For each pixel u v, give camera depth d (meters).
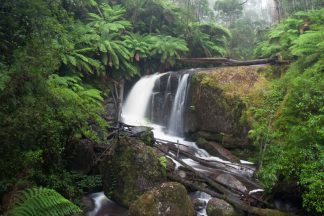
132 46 14.70
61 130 6.86
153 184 7.09
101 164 7.78
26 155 5.70
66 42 8.05
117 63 12.82
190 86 12.93
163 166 7.55
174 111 13.59
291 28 15.00
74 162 7.65
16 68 5.26
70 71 11.18
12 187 5.21
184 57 17.72
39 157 6.14
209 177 7.92
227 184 7.64
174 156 9.03
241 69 12.63
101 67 12.47
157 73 16.31
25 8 5.79
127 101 15.75
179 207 5.98
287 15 20.50
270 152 6.58
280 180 6.25
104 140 8.63
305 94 6.66
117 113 13.05
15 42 6.03
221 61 15.76
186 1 23.56
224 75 12.35
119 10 15.41
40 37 6.00
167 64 16.62
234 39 25.61
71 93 7.76
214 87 11.90
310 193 4.77
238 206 6.34
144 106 14.96
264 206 6.39
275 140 7.54
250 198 6.79
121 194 6.93
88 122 8.82
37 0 5.86
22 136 5.45
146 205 5.89
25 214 3.33
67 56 10.42
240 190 7.23
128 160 7.27
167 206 5.89
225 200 6.69
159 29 18.36
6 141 5.31
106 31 13.62
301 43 10.52
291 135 5.99
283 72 11.90
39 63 5.77
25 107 5.46
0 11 5.82
